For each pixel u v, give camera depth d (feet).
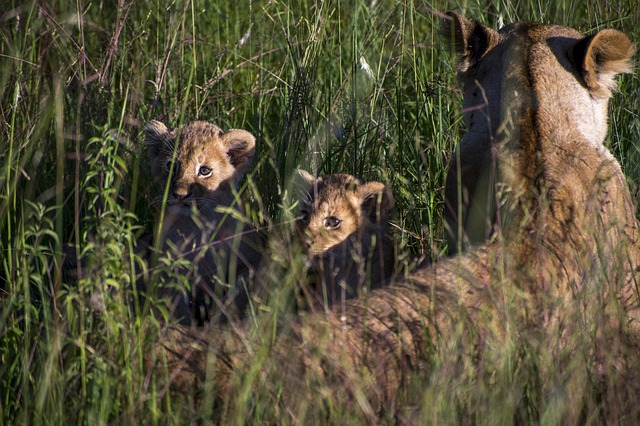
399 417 23.75
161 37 50.70
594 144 32.50
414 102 45.57
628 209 31.91
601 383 26.11
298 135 43.01
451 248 33.65
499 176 30.50
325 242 37.65
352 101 44.62
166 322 25.73
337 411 23.58
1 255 33.04
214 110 48.21
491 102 33.58
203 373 25.00
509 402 23.76
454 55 35.78
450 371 24.20
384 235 39.81
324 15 48.42
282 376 24.30
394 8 50.03
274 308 26.40
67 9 47.44
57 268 27.99
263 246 39.27
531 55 33.19
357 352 25.27
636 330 28.66
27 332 26.22
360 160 42.83
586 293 27.27
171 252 37.68
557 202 29.07
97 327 26.05
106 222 26.35
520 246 28.02
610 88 34.27
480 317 25.81
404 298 26.89
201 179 39.65
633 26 46.52
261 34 52.90
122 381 24.94
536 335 25.95
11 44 45.01
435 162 41.78
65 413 24.73
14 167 36.58
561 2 47.52
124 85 46.34
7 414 25.46
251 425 23.75
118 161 27.66
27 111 41.24
